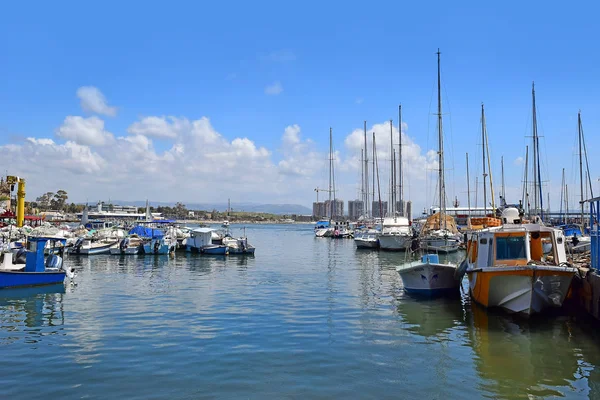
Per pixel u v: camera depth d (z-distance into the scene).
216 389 12.73
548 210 81.25
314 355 15.76
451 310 23.25
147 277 36.28
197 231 59.69
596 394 12.53
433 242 52.22
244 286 31.41
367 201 97.81
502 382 13.38
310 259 52.78
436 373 14.10
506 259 21.73
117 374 13.83
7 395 12.26
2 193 89.12
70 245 56.66
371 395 12.42
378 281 34.00
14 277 28.61
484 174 62.50
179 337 17.88
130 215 133.25
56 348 16.41
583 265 26.89
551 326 19.75
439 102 48.72
